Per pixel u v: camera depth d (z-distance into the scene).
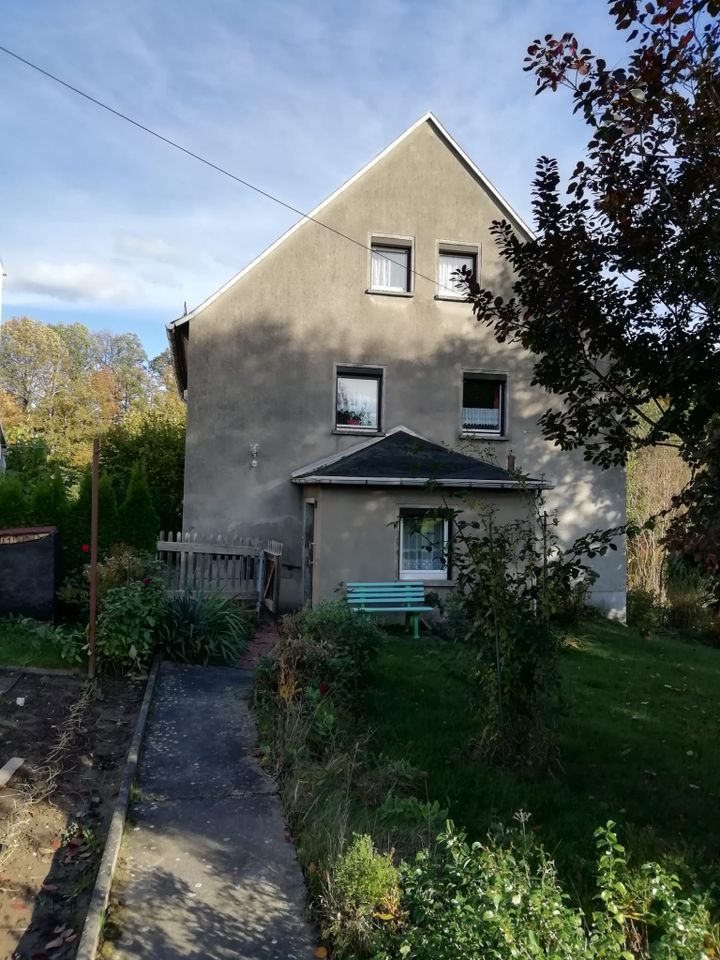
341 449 14.43
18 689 7.38
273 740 6.07
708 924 3.17
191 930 3.71
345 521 12.71
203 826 4.79
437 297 15.02
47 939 3.79
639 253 4.38
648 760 6.64
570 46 4.11
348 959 3.37
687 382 4.25
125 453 17.86
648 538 17.48
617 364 4.84
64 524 12.25
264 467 14.04
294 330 14.28
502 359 15.34
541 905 2.69
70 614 10.73
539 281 4.91
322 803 4.87
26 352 49.59
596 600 15.56
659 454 17.92
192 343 13.87
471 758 6.15
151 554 11.52
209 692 7.63
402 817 4.70
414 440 14.29
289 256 14.30
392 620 12.88
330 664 7.30
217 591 10.79
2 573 9.73
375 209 14.75
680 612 16.58
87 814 5.02
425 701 7.77
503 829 4.42
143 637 8.19
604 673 10.30
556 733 6.36
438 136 15.12
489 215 15.32
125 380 61.06
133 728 6.61
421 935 2.94
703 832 5.13
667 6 3.67
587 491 15.69
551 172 4.72
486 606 6.20
